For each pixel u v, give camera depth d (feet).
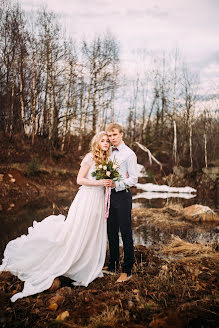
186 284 9.77
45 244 9.70
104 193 10.85
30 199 29.73
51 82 52.47
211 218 21.49
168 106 69.00
